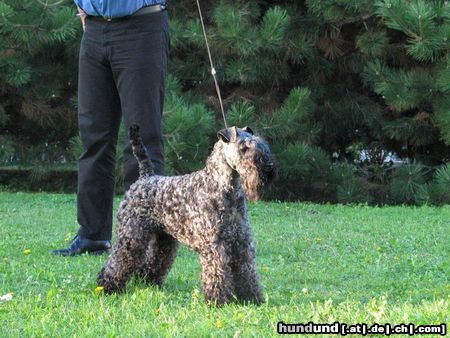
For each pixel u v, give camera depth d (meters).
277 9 12.18
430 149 14.26
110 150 7.66
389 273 7.01
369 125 13.77
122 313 5.38
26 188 14.96
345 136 14.44
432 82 12.06
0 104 14.07
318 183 13.30
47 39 12.36
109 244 7.82
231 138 5.17
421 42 11.41
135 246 5.78
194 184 5.40
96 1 7.17
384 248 8.34
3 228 9.64
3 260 7.37
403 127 13.16
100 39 7.31
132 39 7.18
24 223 10.10
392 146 14.38
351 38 13.59
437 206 12.41
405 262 7.52
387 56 13.31
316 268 7.22
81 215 7.73
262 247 8.28
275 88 13.84
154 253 6.14
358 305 5.58
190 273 6.87
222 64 12.97
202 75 13.41
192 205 5.36
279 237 9.02
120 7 7.12
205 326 4.90
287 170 12.83
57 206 12.02
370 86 13.74
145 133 7.23
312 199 13.88
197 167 12.12
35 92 13.70
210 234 5.27
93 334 4.79
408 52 11.77
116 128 7.68
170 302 5.63
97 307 5.49
